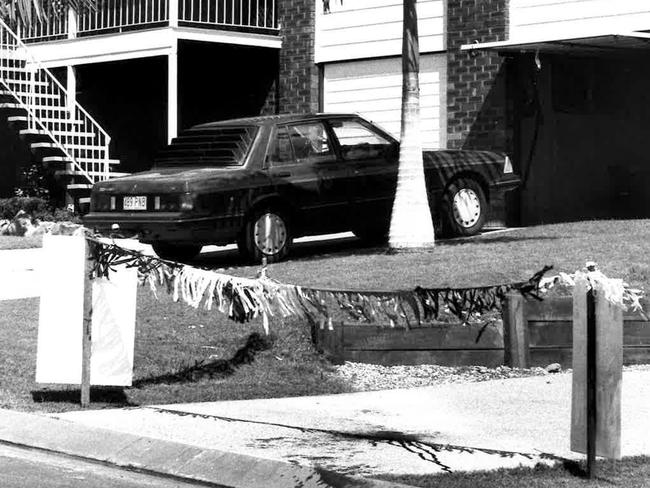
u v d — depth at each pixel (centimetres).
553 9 2200
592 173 2359
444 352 1309
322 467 870
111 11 2762
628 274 1491
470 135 2305
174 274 974
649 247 1653
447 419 1059
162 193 1752
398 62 2433
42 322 1066
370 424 1034
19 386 1152
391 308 956
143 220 1762
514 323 1303
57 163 2527
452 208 1989
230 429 1003
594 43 2108
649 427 1021
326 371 1263
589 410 832
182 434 978
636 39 2045
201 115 2759
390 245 1806
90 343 1064
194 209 1741
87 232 1058
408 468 869
